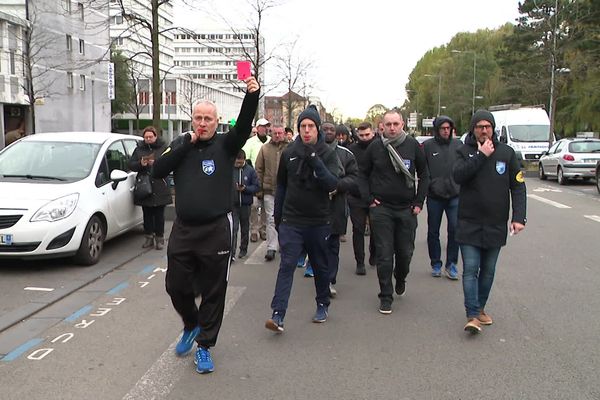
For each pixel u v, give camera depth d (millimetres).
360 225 7289
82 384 3963
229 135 4242
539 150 25406
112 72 20766
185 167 4219
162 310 5645
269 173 8078
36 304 5781
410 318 5504
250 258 8227
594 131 45312
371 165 5789
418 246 9336
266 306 5867
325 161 5203
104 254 8273
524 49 53531
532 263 7895
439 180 7043
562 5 30531
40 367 4246
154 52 14047
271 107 67938
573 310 5734
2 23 32219
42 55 36875
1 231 6766
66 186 7387
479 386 3961
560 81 32719
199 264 4324
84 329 5086
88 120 45562
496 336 4977
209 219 4215
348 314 5629
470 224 5078
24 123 36156
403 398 3779
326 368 4270
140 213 9281
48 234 6898
